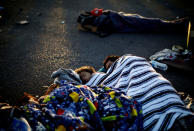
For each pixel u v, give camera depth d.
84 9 5.24
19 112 1.36
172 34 3.84
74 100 1.56
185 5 5.36
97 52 3.38
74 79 2.08
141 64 2.02
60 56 3.30
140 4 5.58
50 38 3.86
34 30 4.16
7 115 1.29
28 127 1.29
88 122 1.48
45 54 3.36
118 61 2.18
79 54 3.34
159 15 4.77
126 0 5.95
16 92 2.55
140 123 1.57
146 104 1.68
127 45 3.55
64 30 4.16
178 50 3.14
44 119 1.39
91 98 1.64
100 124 1.45
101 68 2.71
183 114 1.54
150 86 1.79
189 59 2.88
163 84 1.75
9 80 2.76
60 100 1.58
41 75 2.86
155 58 3.00
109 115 1.54
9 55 3.32
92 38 3.83
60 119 1.37
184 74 2.73
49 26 4.32
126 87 1.93
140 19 3.86
